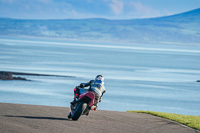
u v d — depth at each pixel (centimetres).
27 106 4725
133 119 4156
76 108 3634
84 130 3052
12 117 3469
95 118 4034
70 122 3491
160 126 3709
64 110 4644
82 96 3656
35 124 3131
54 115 3988
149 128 3500
